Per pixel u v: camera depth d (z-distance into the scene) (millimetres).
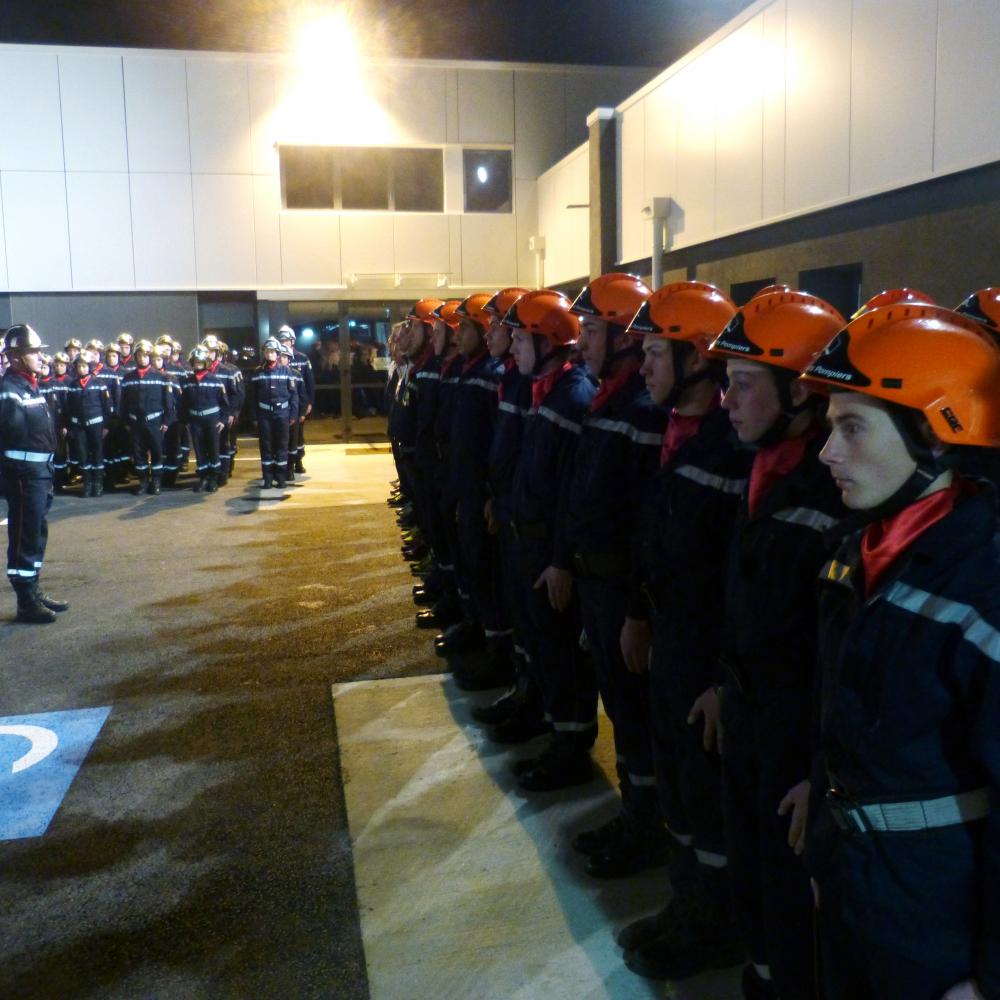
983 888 1381
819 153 6590
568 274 14242
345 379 17078
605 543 3051
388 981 2721
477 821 3592
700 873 2627
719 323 2510
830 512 1900
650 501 2598
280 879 3256
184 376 12750
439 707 4707
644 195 10078
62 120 15719
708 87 8352
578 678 3799
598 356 3064
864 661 1477
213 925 3010
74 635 6074
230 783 3982
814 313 2051
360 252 16844
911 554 1454
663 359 2566
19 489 6254
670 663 2541
